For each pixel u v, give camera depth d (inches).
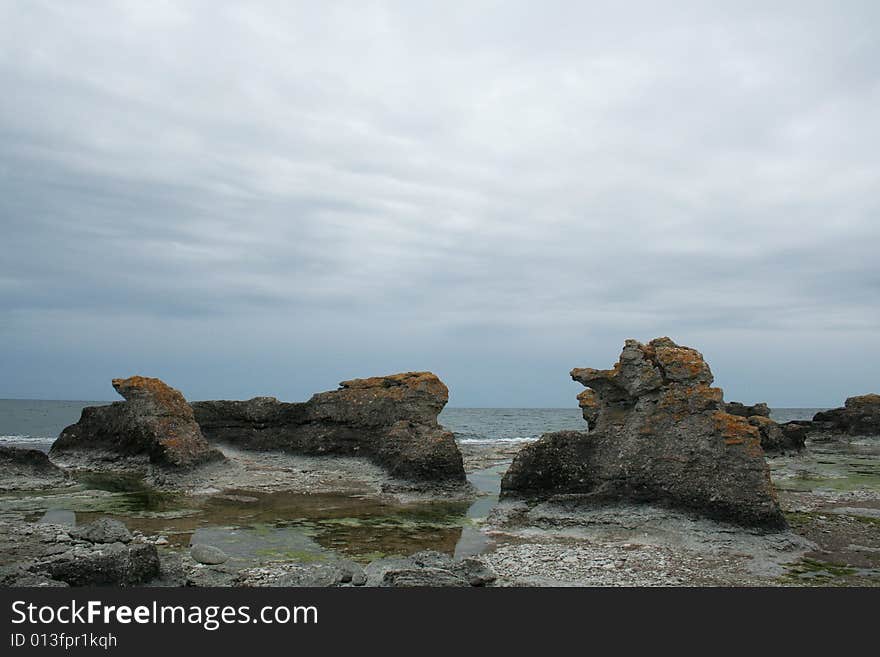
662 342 922.1
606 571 579.5
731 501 740.7
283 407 1451.8
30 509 844.6
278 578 509.7
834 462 1577.3
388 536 713.6
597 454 868.0
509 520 799.1
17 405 5812.0
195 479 1098.7
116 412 1321.4
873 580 561.6
